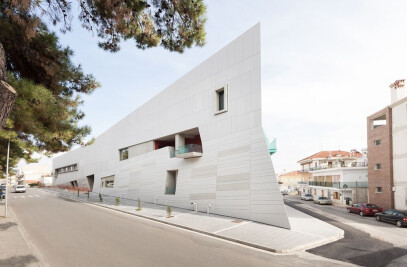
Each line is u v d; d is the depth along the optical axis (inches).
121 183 1508.4
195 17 282.4
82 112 373.4
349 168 1492.4
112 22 280.4
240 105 830.5
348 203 1354.6
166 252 417.4
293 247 453.1
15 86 226.5
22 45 263.3
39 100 244.4
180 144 1112.2
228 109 872.3
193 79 1045.8
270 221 673.6
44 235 530.9
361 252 434.9
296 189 2655.0
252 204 733.3
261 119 757.3
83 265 348.2
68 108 335.9
